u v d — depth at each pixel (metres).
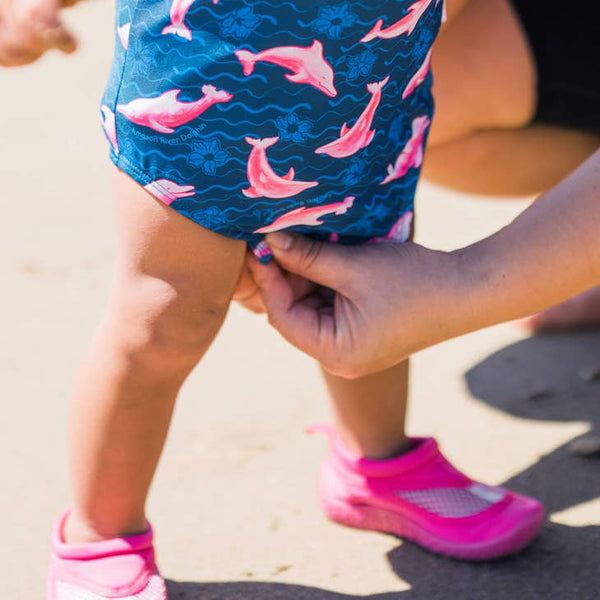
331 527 2.05
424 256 1.64
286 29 1.52
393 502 1.99
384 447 2.01
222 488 2.17
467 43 2.33
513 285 1.58
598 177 1.54
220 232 1.63
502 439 2.32
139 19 1.54
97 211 3.70
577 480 2.14
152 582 1.78
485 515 1.93
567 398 2.48
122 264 1.68
